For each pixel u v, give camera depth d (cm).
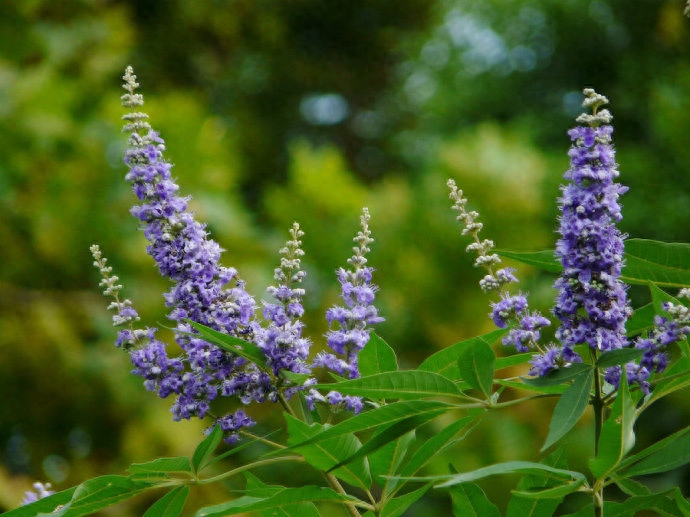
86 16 1642
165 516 374
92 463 1309
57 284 1357
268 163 2173
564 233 333
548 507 389
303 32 2436
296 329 376
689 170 1652
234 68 2269
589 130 336
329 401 385
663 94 1698
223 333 356
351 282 399
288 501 349
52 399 1322
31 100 1395
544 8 2144
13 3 1508
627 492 398
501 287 378
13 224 1344
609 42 2102
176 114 1425
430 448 373
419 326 1137
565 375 334
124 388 1292
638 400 356
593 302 330
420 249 1154
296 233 384
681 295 354
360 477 373
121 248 1320
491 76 2194
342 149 2392
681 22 1889
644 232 1664
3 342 1300
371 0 2395
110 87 1673
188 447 1241
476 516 394
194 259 375
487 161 1172
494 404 348
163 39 2142
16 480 1258
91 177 1372
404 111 2414
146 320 1254
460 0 2338
